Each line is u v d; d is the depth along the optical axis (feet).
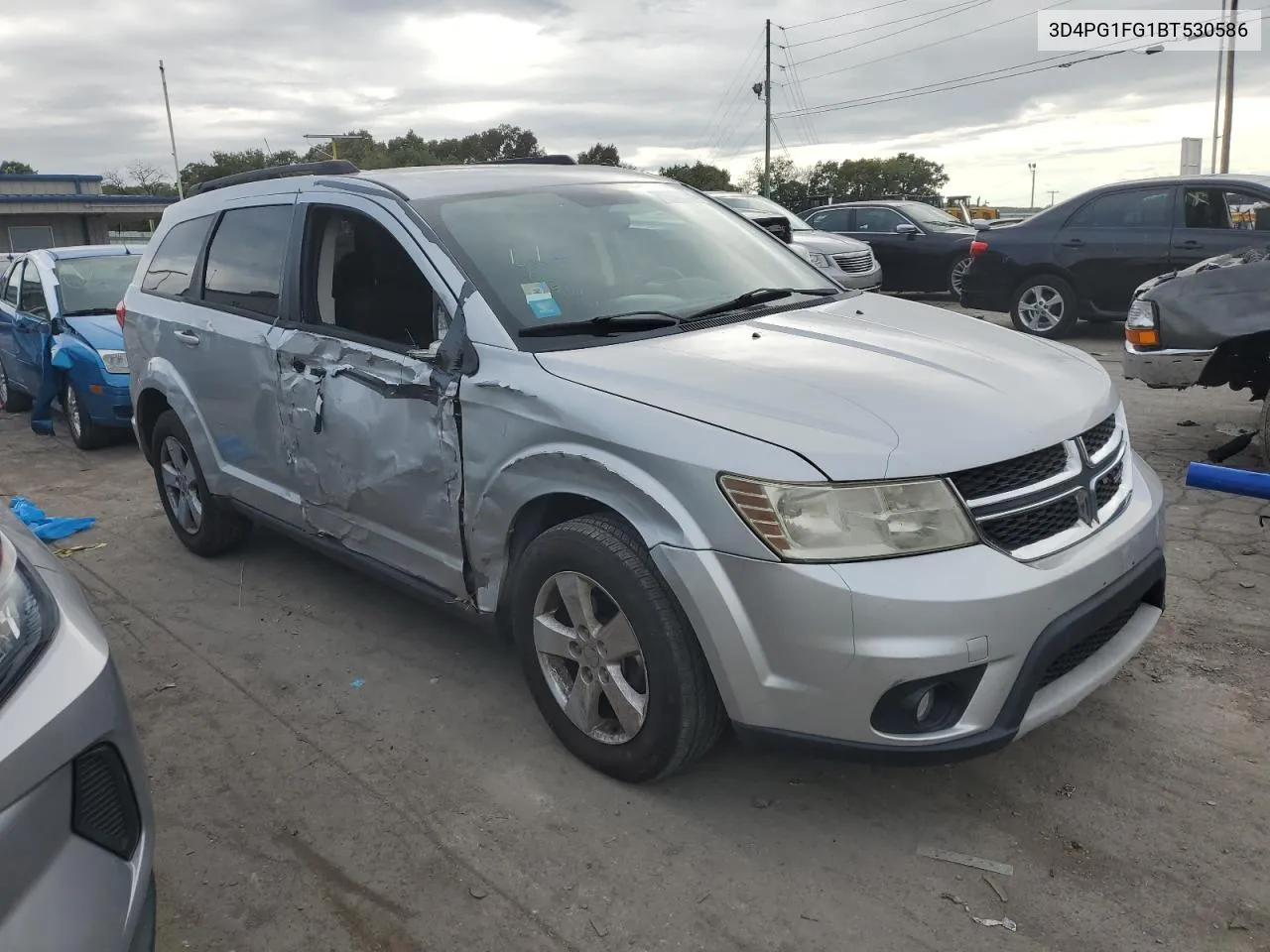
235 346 14.35
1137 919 8.24
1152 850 9.04
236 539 17.16
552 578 10.21
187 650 13.94
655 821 9.71
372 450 12.01
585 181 14.02
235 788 10.59
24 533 8.28
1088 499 9.24
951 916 8.35
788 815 9.74
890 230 50.52
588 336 10.82
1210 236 32.40
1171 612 13.57
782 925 8.33
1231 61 96.73
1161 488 10.71
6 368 32.94
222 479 15.51
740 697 8.79
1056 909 8.39
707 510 8.65
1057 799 9.80
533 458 10.00
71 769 6.24
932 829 9.45
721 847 9.31
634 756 9.87
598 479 9.46
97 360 25.98
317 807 10.19
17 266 32.53
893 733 8.45
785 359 10.12
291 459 13.61
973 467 8.50
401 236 12.00
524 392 10.12
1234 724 10.92
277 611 15.08
